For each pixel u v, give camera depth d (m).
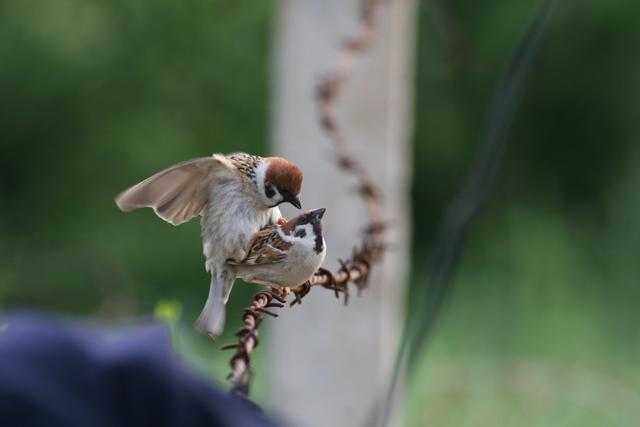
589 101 21.75
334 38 8.59
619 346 12.84
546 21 5.45
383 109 8.70
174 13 19.97
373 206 5.64
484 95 21.34
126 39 20.20
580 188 22.02
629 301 14.81
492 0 20.17
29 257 19.28
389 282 8.72
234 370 3.34
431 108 21.59
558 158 22.05
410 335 5.48
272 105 10.83
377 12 7.45
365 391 8.59
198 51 20.17
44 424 1.67
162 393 1.75
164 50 20.22
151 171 20.44
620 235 17.00
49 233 20.33
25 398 1.67
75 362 1.73
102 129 20.48
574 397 10.63
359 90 8.60
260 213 4.43
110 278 17.97
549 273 14.07
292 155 8.64
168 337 1.81
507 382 10.76
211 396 1.80
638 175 18.59
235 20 19.28
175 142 20.30
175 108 20.47
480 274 16.09
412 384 10.68
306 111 8.58
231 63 20.17
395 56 8.72
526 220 15.39
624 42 21.28
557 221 16.55
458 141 21.81
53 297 18.69
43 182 20.77
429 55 21.05
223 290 4.41
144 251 19.86
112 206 20.45
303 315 8.60
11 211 20.52
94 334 1.82
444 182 22.11
